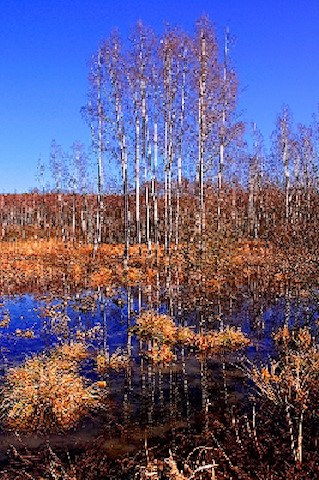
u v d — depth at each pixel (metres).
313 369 5.83
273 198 28.06
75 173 33.88
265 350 9.53
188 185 25.86
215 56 15.53
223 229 19.53
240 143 20.06
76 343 9.87
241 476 4.10
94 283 17.97
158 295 15.34
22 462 5.36
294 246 10.62
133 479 4.67
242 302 14.31
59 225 49.25
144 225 32.88
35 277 20.20
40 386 6.91
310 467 3.95
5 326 12.13
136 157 20.55
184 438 5.74
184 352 9.65
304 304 13.28
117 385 7.82
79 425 6.34
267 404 6.31
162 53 18.20
